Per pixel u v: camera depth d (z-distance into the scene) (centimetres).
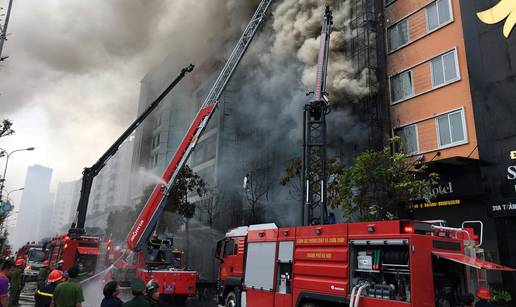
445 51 1609
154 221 1419
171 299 1459
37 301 673
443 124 1570
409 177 1288
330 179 1577
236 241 1159
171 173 1519
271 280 930
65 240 1747
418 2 1778
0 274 580
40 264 2455
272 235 968
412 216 1541
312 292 794
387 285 652
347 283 712
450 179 1445
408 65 1781
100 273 1700
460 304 652
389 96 1856
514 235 1229
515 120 1248
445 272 674
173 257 1467
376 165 1269
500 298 1198
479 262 642
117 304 480
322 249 794
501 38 1330
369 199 1263
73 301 551
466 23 1460
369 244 693
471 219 1365
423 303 607
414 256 621
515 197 1209
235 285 1126
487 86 1349
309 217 1438
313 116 1630
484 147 1327
